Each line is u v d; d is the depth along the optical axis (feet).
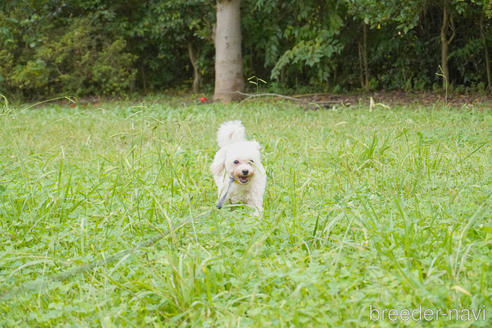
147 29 62.90
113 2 62.80
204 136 31.45
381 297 10.30
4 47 57.36
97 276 12.28
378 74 62.95
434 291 10.01
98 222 15.72
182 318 10.34
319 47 52.37
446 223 14.39
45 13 60.59
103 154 26.25
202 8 61.41
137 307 10.55
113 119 40.24
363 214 15.55
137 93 65.26
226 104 49.93
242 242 13.62
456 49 57.11
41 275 12.42
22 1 59.31
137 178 19.62
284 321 9.66
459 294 10.24
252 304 9.87
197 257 11.84
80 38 58.59
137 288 11.35
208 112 42.42
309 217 15.66
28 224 15.72
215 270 11.71
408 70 59.98
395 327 9.62
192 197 18.11
